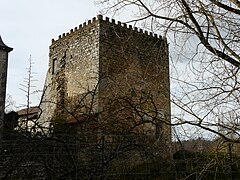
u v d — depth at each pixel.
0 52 19.39
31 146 6.18
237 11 5.70
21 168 6.12
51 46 26.58
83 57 23.08
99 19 22.36
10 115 8.05
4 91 18.80
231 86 5.35
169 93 5.83
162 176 6.83
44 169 6.24
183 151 6.43
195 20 5.71
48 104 22.53
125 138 6.80
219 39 5.54
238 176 6.35
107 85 17.23
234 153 5.84
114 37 22.27
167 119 6.00
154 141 6.72
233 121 5.48
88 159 6.37
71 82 23.62
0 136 6.66
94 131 6.82
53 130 6.72
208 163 5.71
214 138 5.65
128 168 6.95
